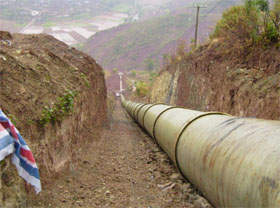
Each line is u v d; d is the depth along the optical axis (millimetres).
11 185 5062
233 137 4730
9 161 5078
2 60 7934
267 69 12047
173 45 160375
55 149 7816
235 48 15914
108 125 24422
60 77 10938
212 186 4898
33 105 7266
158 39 180875
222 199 4543
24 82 7910
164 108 12453
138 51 173375
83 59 17984
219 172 4562
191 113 8258
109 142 15484
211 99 16188
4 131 4809
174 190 7629
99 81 22000
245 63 14195
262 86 11023
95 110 17203
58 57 13219
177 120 8383
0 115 4973
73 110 9992
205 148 5359
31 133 6559
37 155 6551
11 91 6973
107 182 8188
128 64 162125
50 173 7113
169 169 9578
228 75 14195
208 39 24250
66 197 6547
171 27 189500
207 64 18328
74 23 185625
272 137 3936
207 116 6988
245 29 16109
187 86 23250
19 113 6602
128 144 14938
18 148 5043
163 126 9641
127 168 9906
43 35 19031
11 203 4965
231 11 19688
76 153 9898
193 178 6113
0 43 10609
